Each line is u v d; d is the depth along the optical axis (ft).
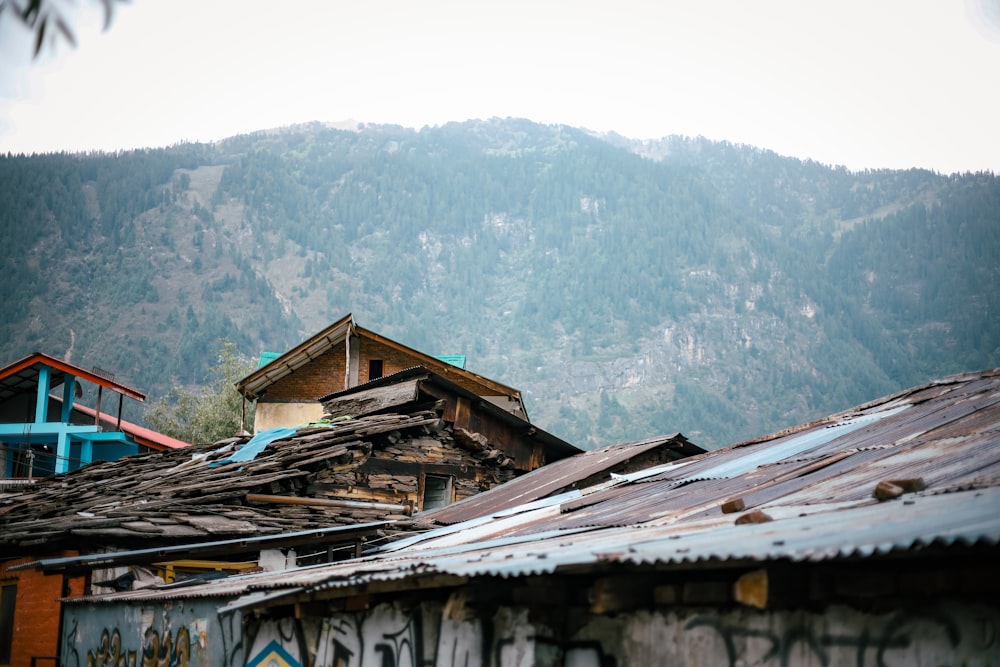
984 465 20.44
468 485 62.03
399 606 24.29
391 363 111.75
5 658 48.98
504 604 21.47
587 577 20.38
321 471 55.57
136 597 35.50
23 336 628.69
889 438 29.96
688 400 558.97
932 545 12.69
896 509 16.94
